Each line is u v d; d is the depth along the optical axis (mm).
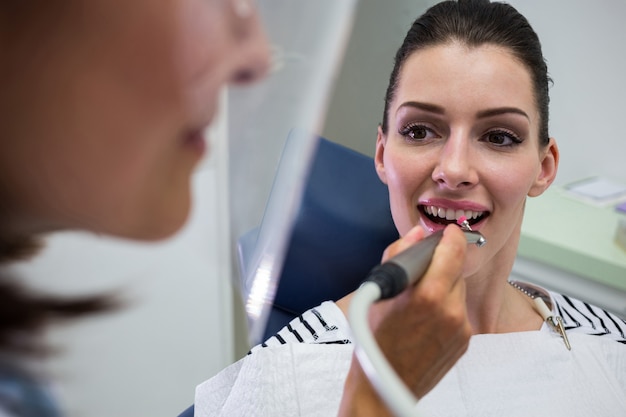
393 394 245
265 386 682
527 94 681
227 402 675
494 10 689
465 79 666
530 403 725
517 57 678
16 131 199
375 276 370
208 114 234
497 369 740
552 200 1311
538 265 1231
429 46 688
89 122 204
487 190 688
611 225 1229
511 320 818
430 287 404
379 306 424
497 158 682
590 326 837
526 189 702
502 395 723
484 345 755
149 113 213
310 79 267
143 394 268
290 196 293
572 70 1271
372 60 957
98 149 209
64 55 196
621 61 1219
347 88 982
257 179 274
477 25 680
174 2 207
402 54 721
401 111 704
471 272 720
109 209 220
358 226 967
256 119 261
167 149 225
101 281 248
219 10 221
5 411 244
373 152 1046
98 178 213
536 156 707
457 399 713
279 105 264
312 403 686
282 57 261
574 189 1336
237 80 240
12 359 241
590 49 1234
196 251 269
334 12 272
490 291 775
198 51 217
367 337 268
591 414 729
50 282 243
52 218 219
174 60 211
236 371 703
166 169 228
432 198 698
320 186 962
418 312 408
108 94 204
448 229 459
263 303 319
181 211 239
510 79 669
